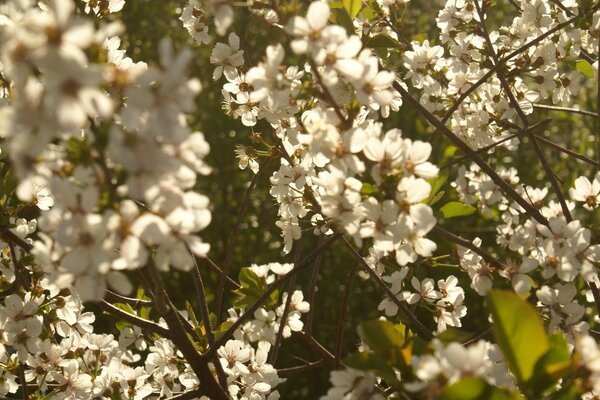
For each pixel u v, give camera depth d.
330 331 2.36
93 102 0.77
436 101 1.25
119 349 1.20
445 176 0.99
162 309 0.91
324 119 0.92
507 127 1.22
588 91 1.95
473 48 1.22
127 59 0.99
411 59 1.23
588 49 1.23
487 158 1.33
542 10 1.20
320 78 0.90
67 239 0.80
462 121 1.26
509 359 0.84
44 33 0.76
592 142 1.90
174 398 0.99
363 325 0.88
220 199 2.60
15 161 0.80
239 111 1.12
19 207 1.02
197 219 0.82
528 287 0.97
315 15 0.88
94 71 0.76
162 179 0.80
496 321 0.84
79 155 0.81
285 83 0.92
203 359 0.98
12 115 0.77
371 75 0.90
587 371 0.83
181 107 0.79
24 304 1.04
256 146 1.48
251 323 1.15
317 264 1.18
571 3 1.18
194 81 0.79
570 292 0.95
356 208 0.89
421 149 0.90
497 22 2.19
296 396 2.38
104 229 0.81
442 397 0.80
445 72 1.23
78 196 0.80
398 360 0.86
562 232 0.96
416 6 2.25
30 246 1.00
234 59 1.12
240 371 1.11
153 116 0.79
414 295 1.05
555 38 1.19
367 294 2.35
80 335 1.17
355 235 0.89
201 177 2.59
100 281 0.83
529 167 2.25
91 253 0.81
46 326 1.11
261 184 2.55
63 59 0.76
